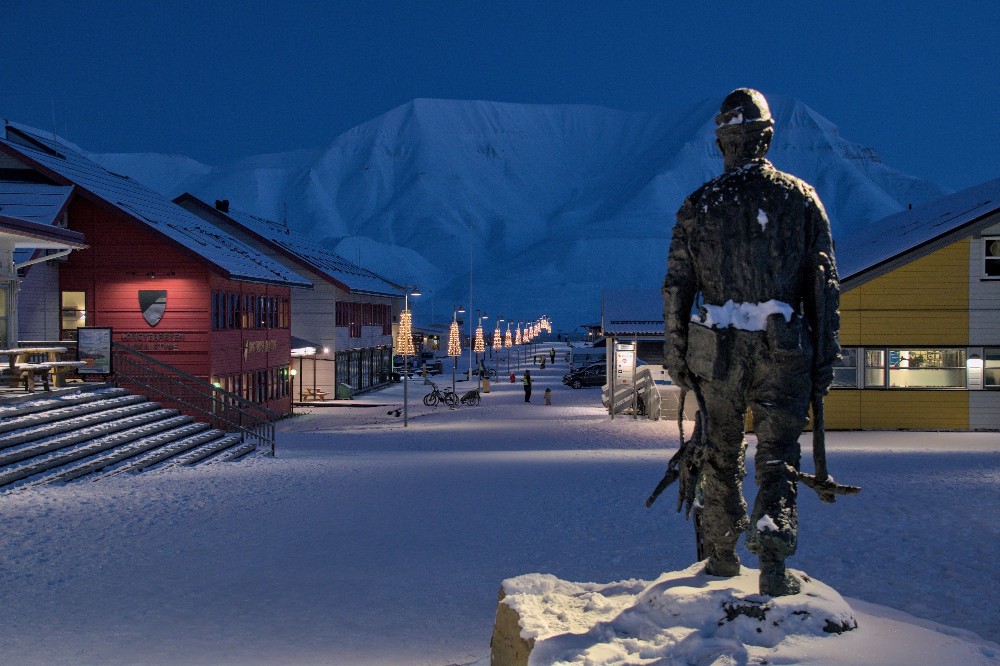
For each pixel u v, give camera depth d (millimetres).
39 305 34469
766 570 5258
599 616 5602
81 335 25734
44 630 9070
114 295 35562
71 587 10742
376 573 11438
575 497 16766
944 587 9641
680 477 6000
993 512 13797
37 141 37031
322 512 15703
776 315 5453
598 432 33719
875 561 10844
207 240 40719
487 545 12859
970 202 37500
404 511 15734
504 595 6281
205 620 9508
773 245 5508
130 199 38719
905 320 32594
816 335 5566
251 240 54250
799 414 5465
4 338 25422
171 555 12430
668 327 5910
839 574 10297
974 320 32469
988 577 9992
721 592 5180
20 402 21344
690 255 5840
